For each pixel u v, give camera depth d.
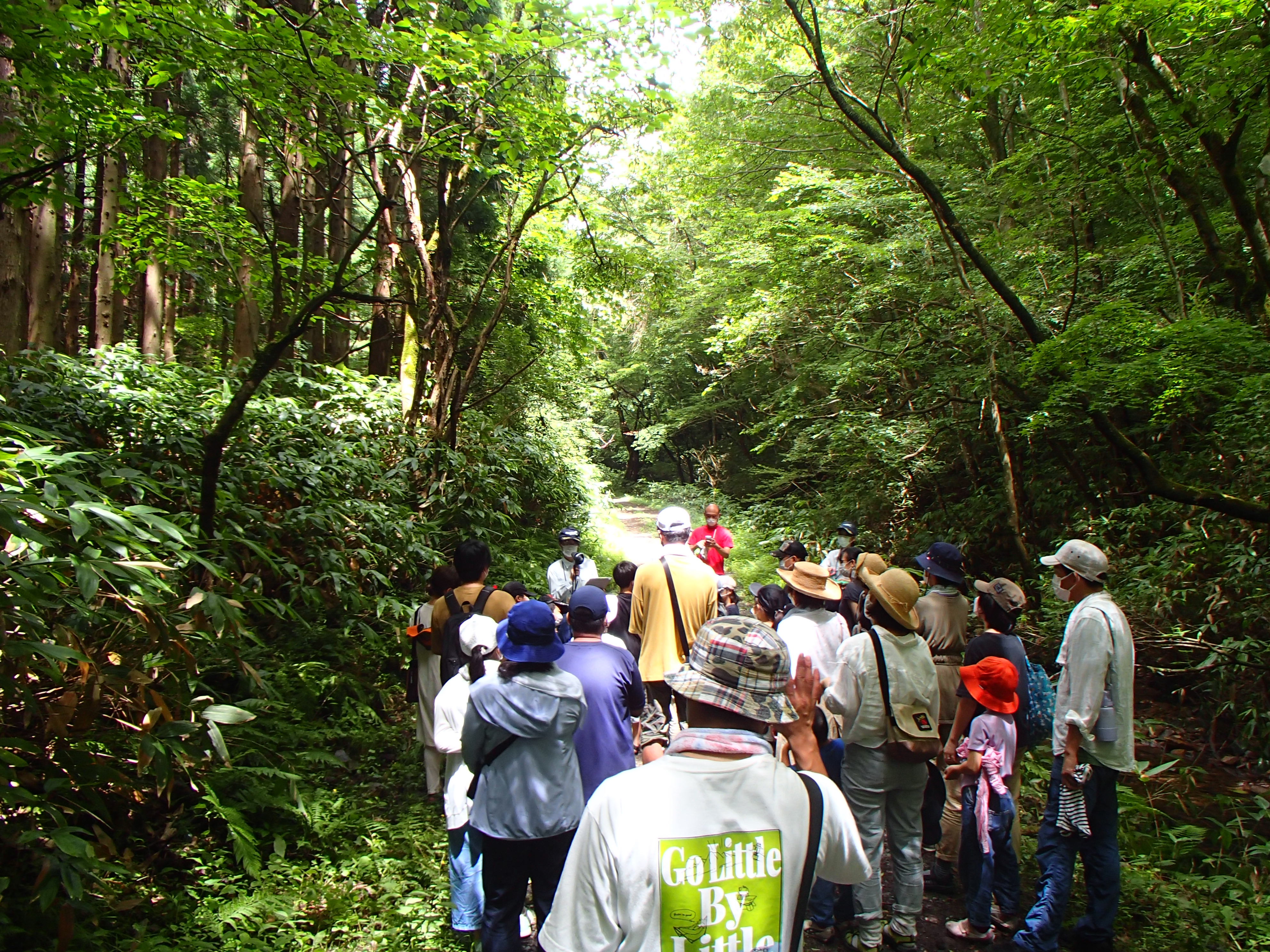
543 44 6.30
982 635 3.78
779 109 11.41
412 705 5.91
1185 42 5.59
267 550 5.57
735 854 1.58
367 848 4.03
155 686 3.61
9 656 2.72
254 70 5.48
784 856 1.60
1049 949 3.28
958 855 4.02
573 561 7.22
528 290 12.16
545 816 2.81
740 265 14.09
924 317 10.49
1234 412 6.57
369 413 8.74
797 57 11.19
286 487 6.06
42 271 11.18
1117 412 8.69
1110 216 9.36
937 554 4.33
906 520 12.12
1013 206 9.43
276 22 5.27
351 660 5.80
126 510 3.15
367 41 5.45
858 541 12.52
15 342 8.84
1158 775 5.52
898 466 11.42
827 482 14.41
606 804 1.62
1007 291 5.98
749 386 18.05
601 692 3.26
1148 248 7.98
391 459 8.53
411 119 6.07
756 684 1.71
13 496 2.72
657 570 4.66
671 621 4.60
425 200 13.95
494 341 14.00
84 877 3.00
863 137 10.41
